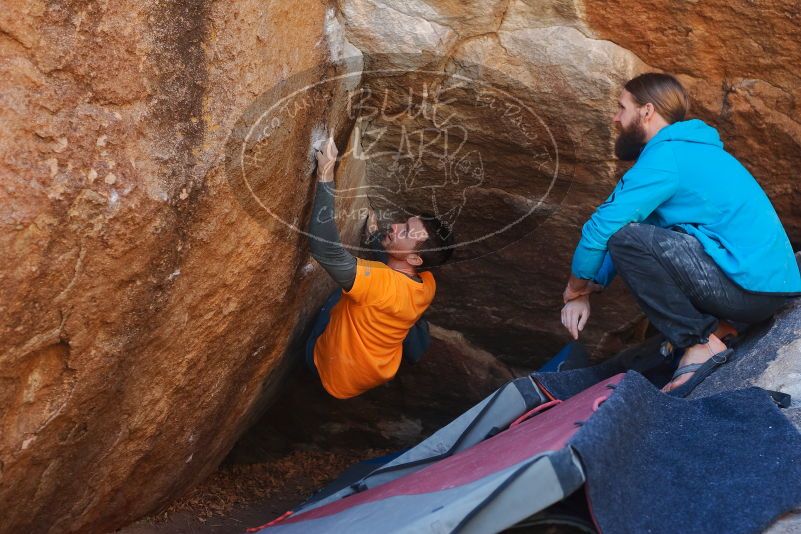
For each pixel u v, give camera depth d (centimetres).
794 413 250
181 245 229
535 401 305
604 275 329
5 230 178
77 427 232
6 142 177
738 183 295
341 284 324
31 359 204
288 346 358
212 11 214
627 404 235
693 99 312
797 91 305
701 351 299
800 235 355
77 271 199
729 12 289
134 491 301
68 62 185
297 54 254
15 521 239
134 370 242
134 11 197
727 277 290
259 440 470
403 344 386
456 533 207
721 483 224
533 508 206
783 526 213
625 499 216
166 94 209
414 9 286
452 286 409
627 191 294
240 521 381
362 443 470
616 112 310
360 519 247
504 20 292
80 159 191
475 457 260
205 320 262
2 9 172
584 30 295
